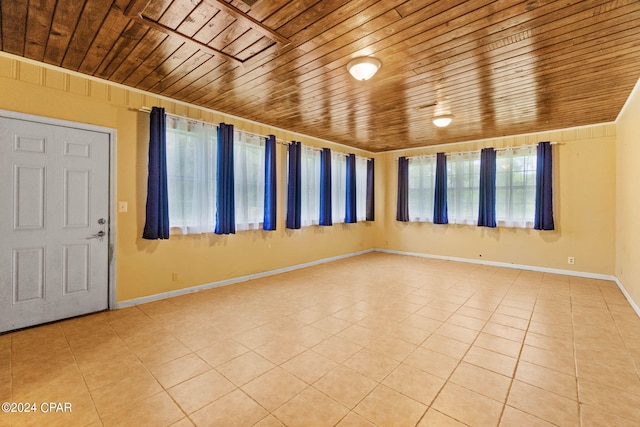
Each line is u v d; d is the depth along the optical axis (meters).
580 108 3.99
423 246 6.74
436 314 3.32
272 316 3.24
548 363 2.33
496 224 5.68
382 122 4.71
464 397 1.93
